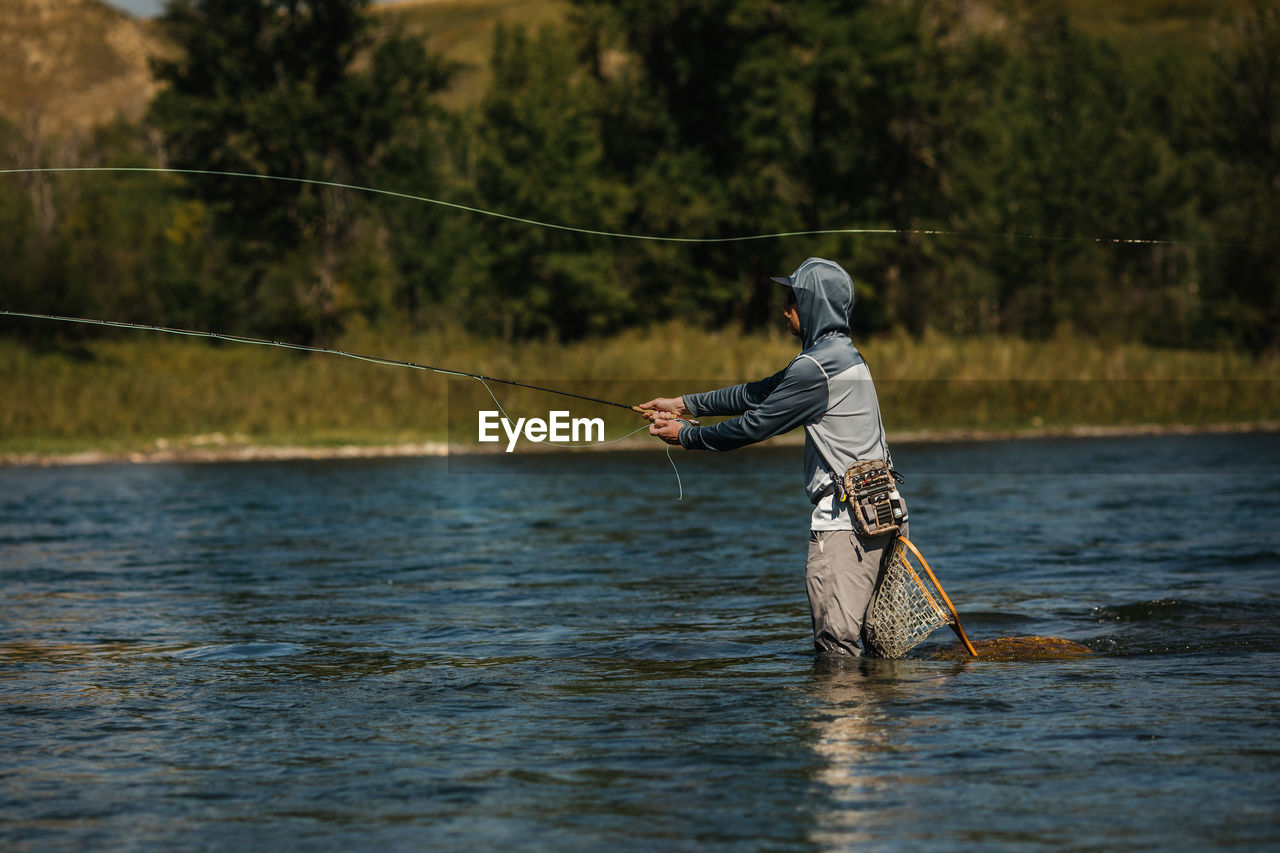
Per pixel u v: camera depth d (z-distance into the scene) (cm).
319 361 4797
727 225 7212
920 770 662
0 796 641
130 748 726
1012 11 7462
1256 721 750
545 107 6806
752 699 821
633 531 1803
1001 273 7244
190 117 6712
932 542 1622
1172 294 6819
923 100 7075
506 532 1803
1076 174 7250
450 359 4569
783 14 7288
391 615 1165
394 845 566
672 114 7356
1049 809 599
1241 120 6606
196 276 6925
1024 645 973
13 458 3256
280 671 930
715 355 4547
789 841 562
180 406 3947
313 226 6762
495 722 775
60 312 5803
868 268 7331
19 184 6569
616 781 652
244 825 594
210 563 1510
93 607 1216
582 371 4378
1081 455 3188
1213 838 559
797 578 1370
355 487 2539
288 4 6819
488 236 6725
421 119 7238
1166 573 1349
